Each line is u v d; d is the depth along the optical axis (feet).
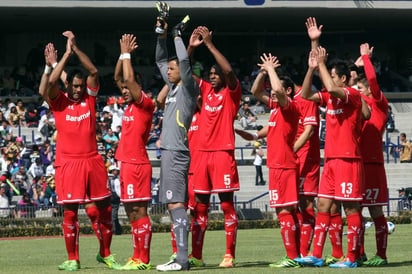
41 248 109.91
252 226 164.04
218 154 68.33
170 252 96.84
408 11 257.55
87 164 68.64
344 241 104.78
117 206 149.48
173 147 64.18
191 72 64.34
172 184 64.03
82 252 98.68
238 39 303.68
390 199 180.34
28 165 194.70
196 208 69.82
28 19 260.21
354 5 248.93
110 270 66.13
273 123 68.44
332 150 67.41
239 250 96.27
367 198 71.05
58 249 107.24
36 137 211.20
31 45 294.66
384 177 71.92
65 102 68.85
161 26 69.46
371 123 71.87
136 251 67.97
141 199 67.21
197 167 69.31
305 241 72.90
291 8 247.70
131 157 67.36
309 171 74.08
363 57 72.43
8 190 175.32
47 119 218.18
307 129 72.33
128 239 129.18
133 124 67.46
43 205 164.76
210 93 69.21
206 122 68.85
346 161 66.80
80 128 68.54
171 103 64.90
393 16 269.44
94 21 268.62
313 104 72.69
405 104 277.23
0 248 110.42
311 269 63.21
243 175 213.25
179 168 64.28
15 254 97.45
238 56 303.68
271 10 250.98
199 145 69.36
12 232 149.48
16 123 227.40
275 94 67.62
